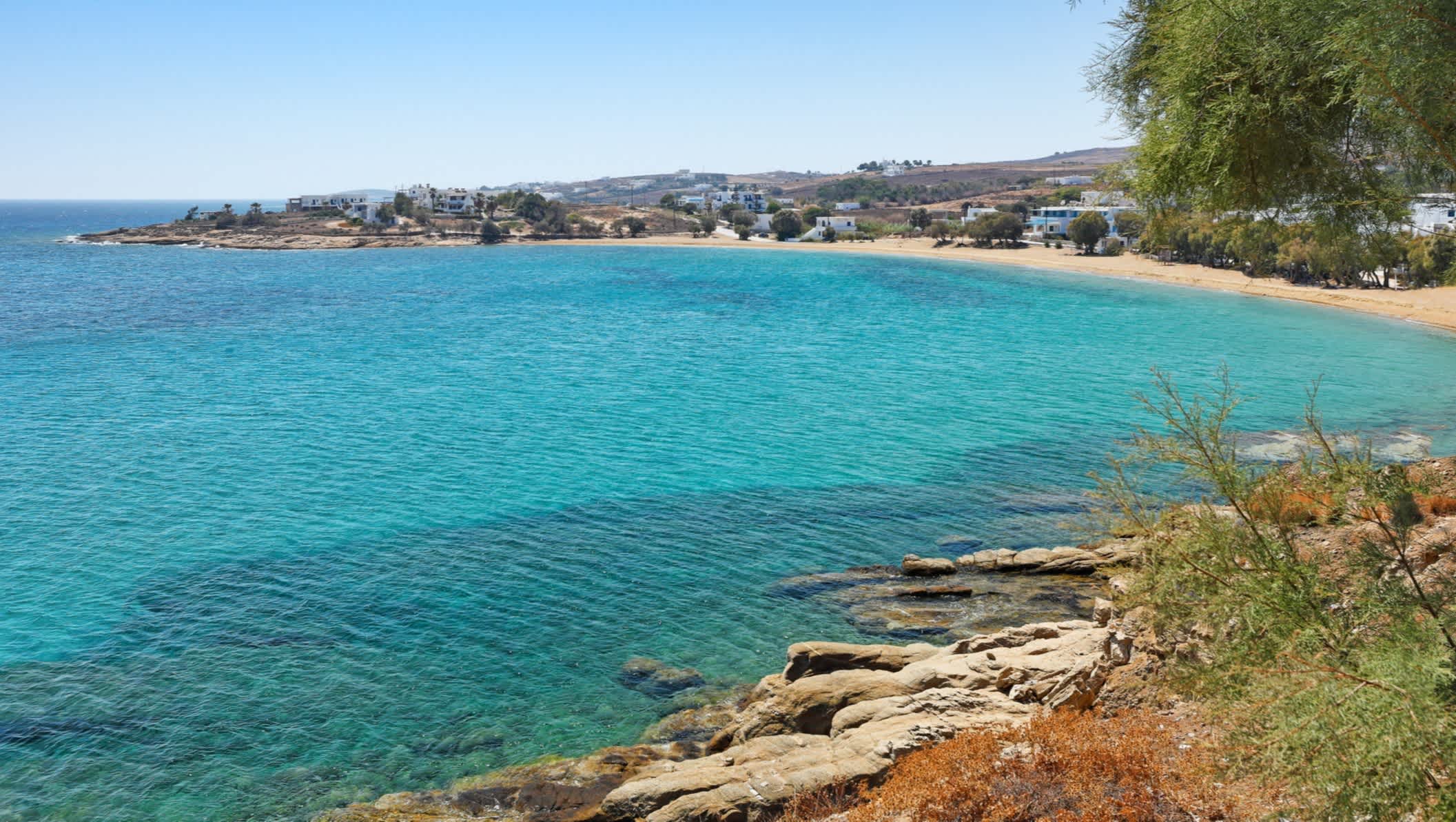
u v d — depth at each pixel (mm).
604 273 170000
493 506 41094
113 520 39438
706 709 24094
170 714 24281
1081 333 96375
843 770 17719
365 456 49656
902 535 37156
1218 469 9680
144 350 86375
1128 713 16000
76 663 26969
